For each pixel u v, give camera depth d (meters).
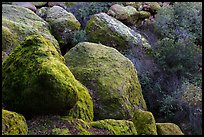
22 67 5.50
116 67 7.29
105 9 11.39
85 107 5.71
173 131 5.98
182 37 9.78
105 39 9.33
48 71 5.11
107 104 6.51
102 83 6.77
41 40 5.90
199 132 6.83
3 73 5.73
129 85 7.05
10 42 7.96
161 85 8.31
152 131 5.62
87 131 4.99
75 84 5.49
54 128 4.89
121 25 9.87
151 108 7.75
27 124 4.98
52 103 5.07
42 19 9.74
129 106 6.71
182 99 7.38
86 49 7.70
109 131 5.11
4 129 4.54
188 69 8.64
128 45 9.28
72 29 9.77
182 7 10.80
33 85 5.11
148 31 10.87
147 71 8.52
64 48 9.46
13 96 5.39
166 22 10.53
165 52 8.95
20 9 9.75
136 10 11.38
